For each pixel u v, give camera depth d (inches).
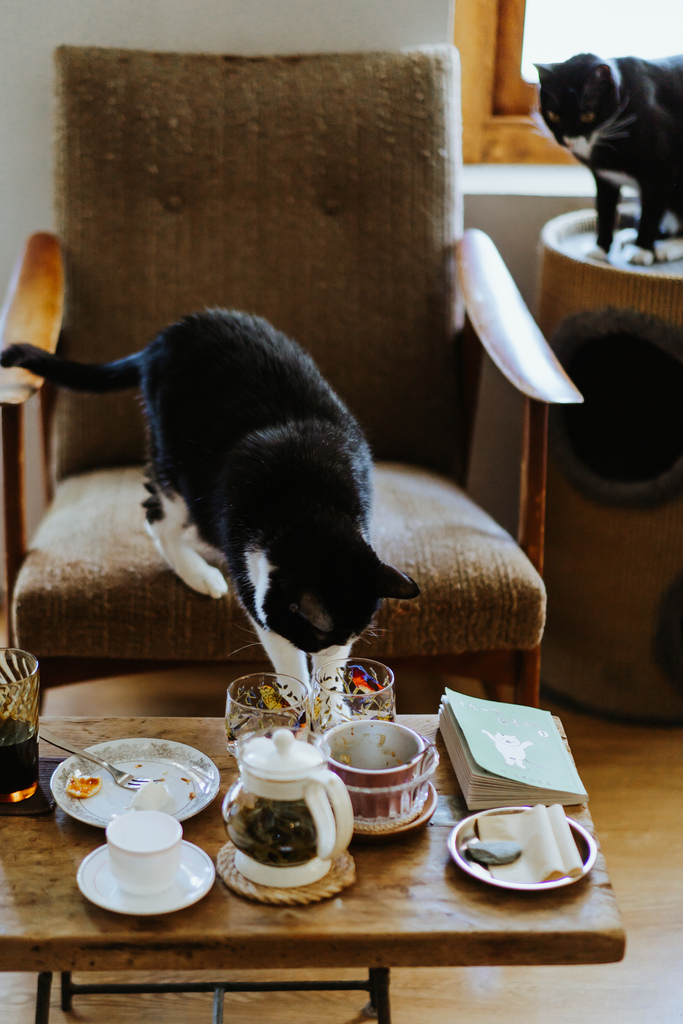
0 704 36.0
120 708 72.8
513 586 55.1
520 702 58.8
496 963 30.9
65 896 32.0
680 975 49.4
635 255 67.9
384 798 34.4
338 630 46.0
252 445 51.0
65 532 58.6
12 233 79.1
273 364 55.9
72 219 69.7
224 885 32.7
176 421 54.7
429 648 55.9
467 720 39.9
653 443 68.6
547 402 54.9
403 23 74.7
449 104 70.9
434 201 70.9
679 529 68.0
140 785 37.7
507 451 87.1
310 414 54.9
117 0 73.2
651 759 68.7
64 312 70.6
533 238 82.0
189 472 53.7
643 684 72.7
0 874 33.0
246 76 70.0
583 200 80.3
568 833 34.1
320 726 38.1
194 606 54.4
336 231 71.1
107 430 70.7
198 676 77.8
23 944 30.1
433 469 73.4
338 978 48.3
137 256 70.2
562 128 67.6
